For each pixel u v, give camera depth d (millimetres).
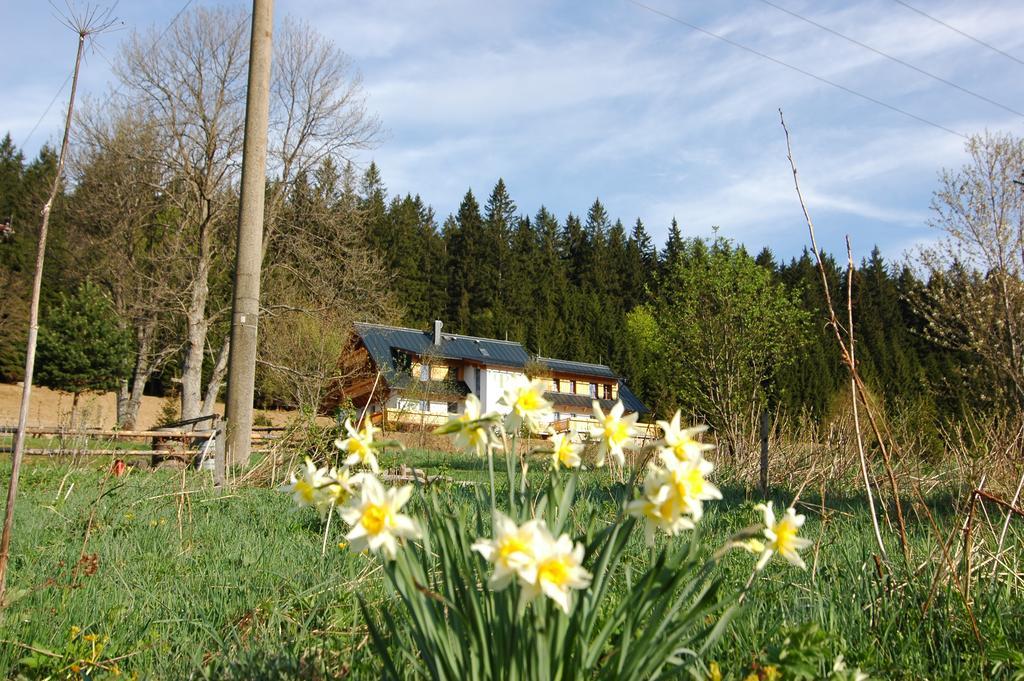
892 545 4980
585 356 50188
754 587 3488
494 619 1873
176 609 3691
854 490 8617
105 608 3736
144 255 24328
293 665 2619
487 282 57906
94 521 5691
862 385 3564
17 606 3686
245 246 11234
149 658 3076
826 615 3100
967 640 2959
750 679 2168
